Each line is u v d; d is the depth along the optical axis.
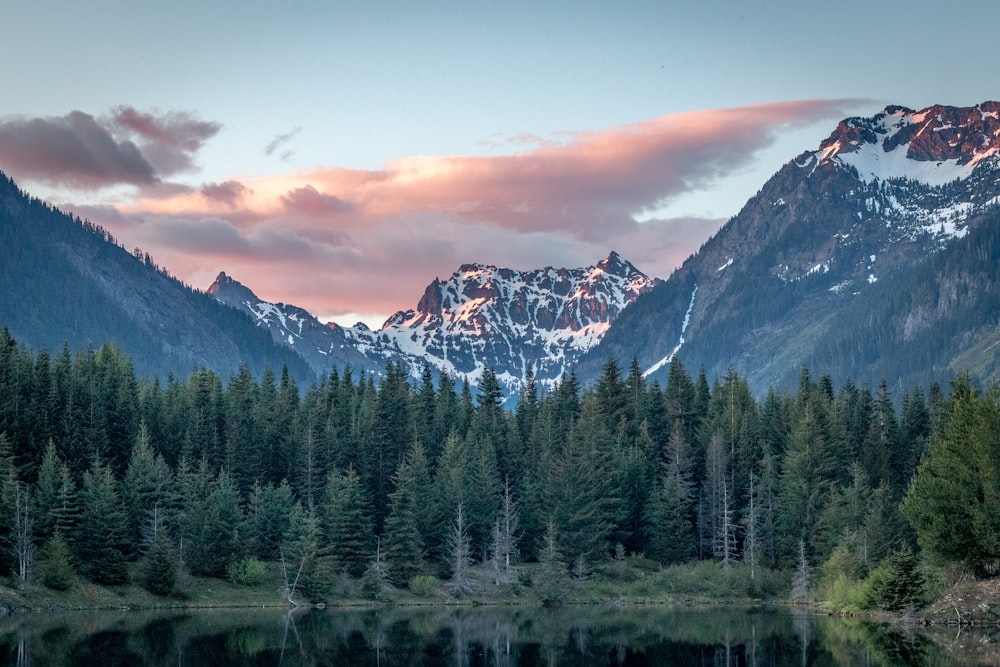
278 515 159.50
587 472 164.12
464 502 164.25
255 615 132.38
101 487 142.25
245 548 152.00
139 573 141.50
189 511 150.00
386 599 149.50
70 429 162.88
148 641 105.75
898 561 118.25
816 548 152.88
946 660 87.56
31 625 115.50
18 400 160.75
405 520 156.38
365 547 157.25
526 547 169.88
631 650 104.69
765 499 168.62
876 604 121.38
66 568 134.38
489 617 133.75
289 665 94.25
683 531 167.38
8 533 133.25
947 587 113.19
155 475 154.62
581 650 104.94
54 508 139.75
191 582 145.50
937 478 108.19
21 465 152.50
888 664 86.62
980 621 106.50
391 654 101.75
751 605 148.62
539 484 170.75
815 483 163.50
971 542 106.25
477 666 95.75
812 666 88.00
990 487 104.00
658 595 154.62
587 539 160.88
